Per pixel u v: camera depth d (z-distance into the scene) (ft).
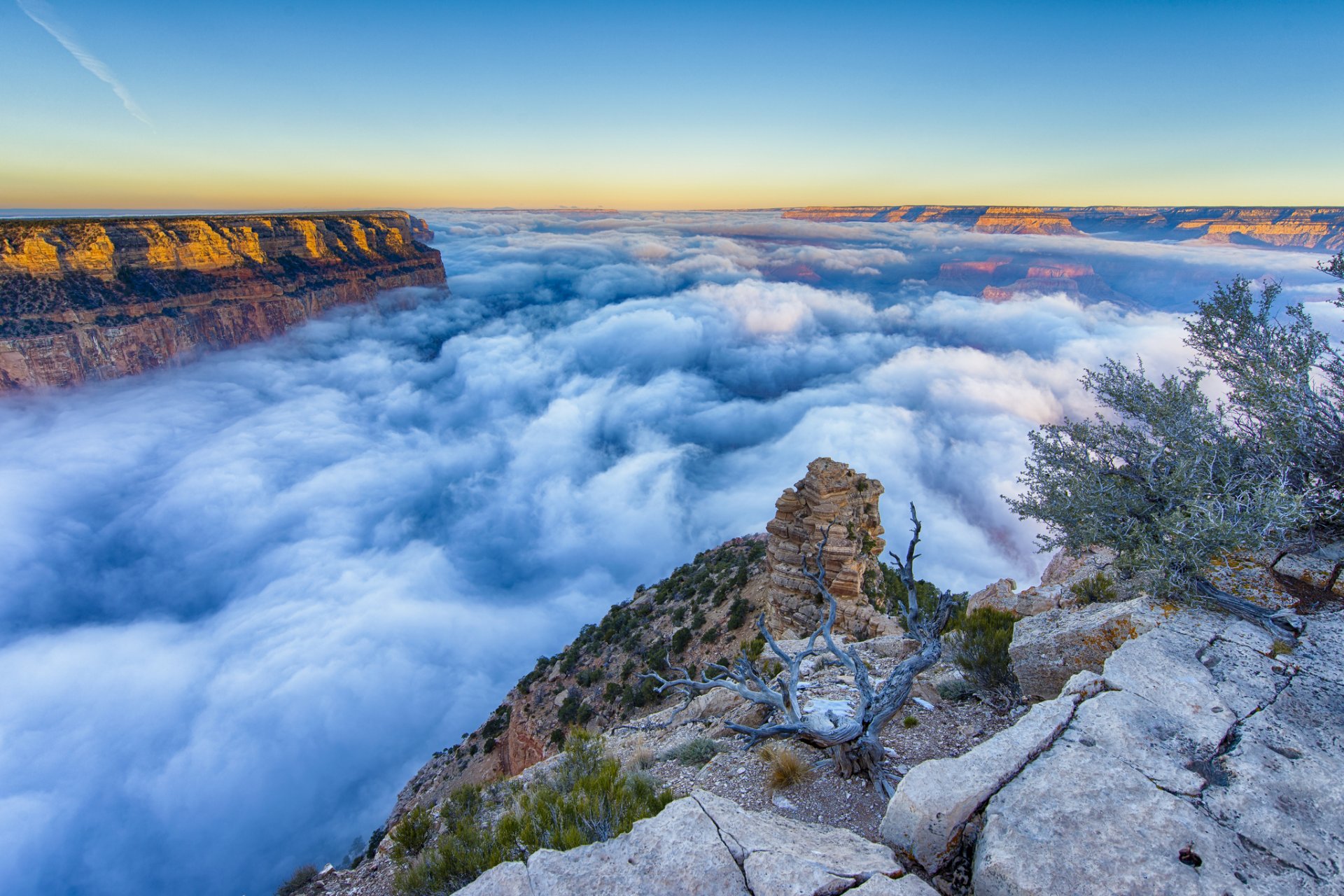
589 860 15.70
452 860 21.02
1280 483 22.20
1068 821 14.66
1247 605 23.25
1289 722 17.62
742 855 15.30
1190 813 14.64
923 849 15.56
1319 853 13.47
